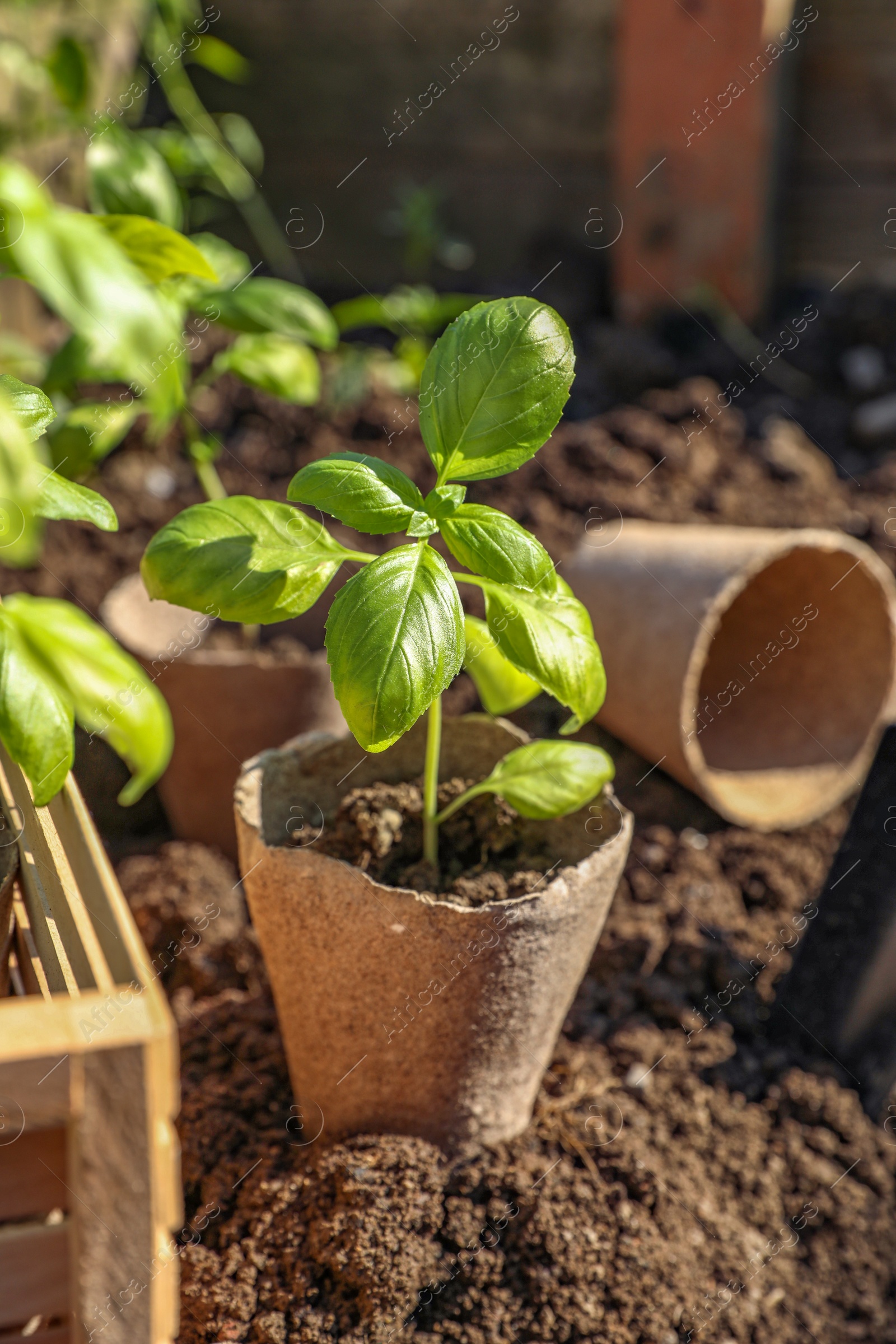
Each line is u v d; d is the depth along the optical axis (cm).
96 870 39
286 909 44
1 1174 37
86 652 40
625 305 89
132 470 70
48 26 70
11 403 41
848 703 60
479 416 43
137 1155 36
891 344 83
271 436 74
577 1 88
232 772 56
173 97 75
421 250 91
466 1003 44
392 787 48
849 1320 47
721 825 60
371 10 92
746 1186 49
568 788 45
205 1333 45
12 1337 38
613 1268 46
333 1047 46
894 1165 50
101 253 31
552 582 44
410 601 41
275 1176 46
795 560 60
